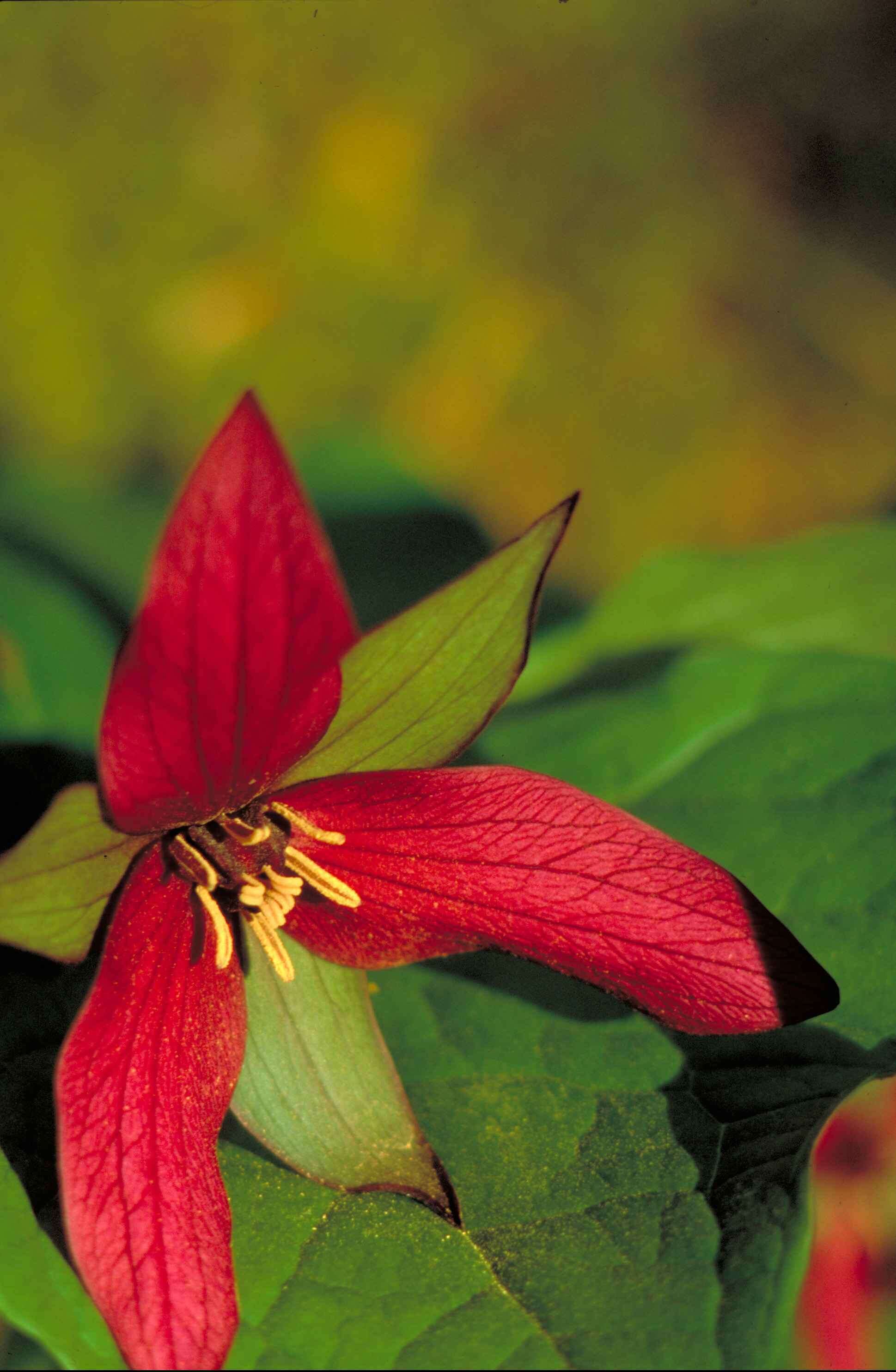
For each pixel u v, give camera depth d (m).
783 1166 0.25
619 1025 0.28
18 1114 0.26
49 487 0.41
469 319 0.69
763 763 0.31
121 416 0.62
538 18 0.70
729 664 0.32
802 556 0.37
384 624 0.25
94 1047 0.24
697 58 0.73
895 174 0.74
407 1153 0.25
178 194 0.64
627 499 0.69
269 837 0.26
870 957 0.28
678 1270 0.25
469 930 0.26
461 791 0.26
